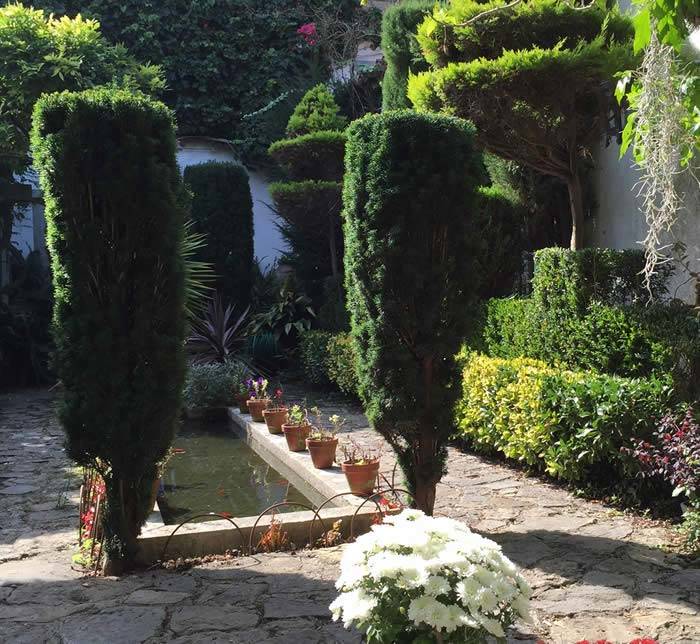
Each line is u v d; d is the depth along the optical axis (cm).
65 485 633
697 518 433
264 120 1488
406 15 1103
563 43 649
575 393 538
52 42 1030
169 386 425
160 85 1146
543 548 437
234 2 1540
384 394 463
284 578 406
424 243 452
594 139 723
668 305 579
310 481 638
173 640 332
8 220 1298
